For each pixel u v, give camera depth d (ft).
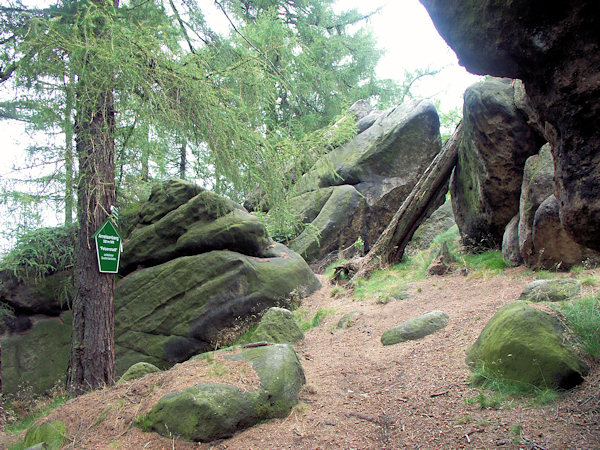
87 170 15.37
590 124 5.78
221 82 17.49
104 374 19.16
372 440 9.96
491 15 5.96
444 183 31.45
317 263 41.06
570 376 10.12
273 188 19.24
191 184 30.83
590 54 5.41
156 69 14.90
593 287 14.90
